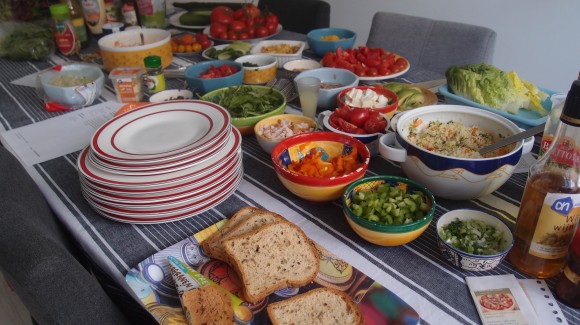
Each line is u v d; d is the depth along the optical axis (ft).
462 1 7.47
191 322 1.85
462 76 3.63
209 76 4.19
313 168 2.65
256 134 3.15
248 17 6.03
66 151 3.41
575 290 1.82
